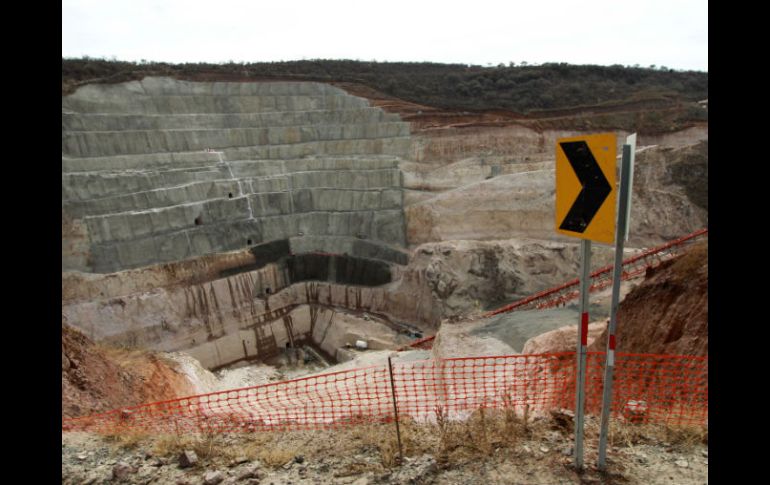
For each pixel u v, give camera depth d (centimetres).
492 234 3716
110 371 1324
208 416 859
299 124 4731
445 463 521
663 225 3519
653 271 1334
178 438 627
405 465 523
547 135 4306
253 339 3738
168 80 4634
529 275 3362
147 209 3753
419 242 3994
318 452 584
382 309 3891
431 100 5144
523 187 3694
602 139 406
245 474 533
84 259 3428
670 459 507
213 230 3934
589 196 426
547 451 523
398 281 3925
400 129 4494
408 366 1839
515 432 566
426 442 575
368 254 4091
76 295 3241
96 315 3222
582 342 463
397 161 4331
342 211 4262
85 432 713
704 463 496
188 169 4072
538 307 2583
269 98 4819
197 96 4666
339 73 5809
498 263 3391
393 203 4169
